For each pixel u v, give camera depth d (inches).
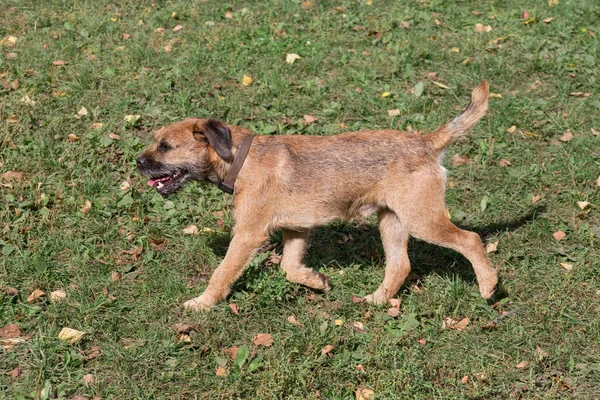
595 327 88.1
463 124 89.6
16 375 82.2
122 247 96.1
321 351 85.0
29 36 128.3
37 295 89.4
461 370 84.4
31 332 86.4
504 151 111.6
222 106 116.0
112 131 110.9
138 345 85.4
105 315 88.0
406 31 134.4
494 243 98.1
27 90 115.9
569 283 93.4
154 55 124.9
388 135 89.8
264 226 89.3
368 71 124.3
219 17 136.9
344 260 97.4
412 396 81.5
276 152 88.8
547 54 128.6
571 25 135.9
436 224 88.9
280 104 116.9
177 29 132.6
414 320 88.4
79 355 83.9
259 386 82.0
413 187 88.5
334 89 120.8
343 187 89.0
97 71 121.3
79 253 94.8
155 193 102.7
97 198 101.3
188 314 88.7
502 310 90.7
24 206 99.0
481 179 107.3
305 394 81.5
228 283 89.4
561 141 113.0
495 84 123.0
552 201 104.0
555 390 82.5
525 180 107.0
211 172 90.2
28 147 106.6
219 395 81.4
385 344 85.8
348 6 140.5
